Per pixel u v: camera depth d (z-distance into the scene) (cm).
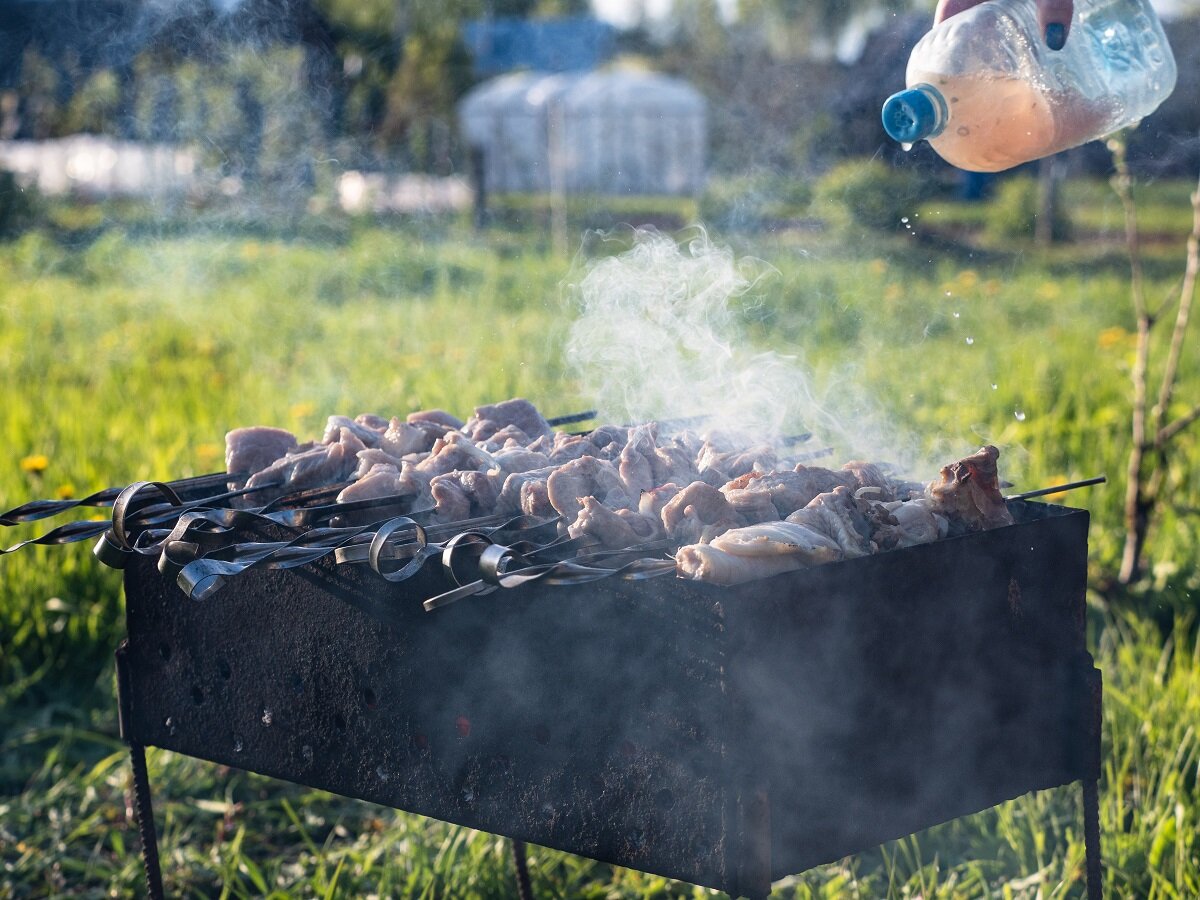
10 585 383
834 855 186
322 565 209
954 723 199
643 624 180
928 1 1717
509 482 218
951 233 1366
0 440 488
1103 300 859
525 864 278
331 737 215
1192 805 284
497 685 196
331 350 703
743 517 201
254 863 302
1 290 931
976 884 278
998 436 505
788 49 2297
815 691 181
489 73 2212
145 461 464
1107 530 439
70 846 314
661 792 182
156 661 235
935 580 193
